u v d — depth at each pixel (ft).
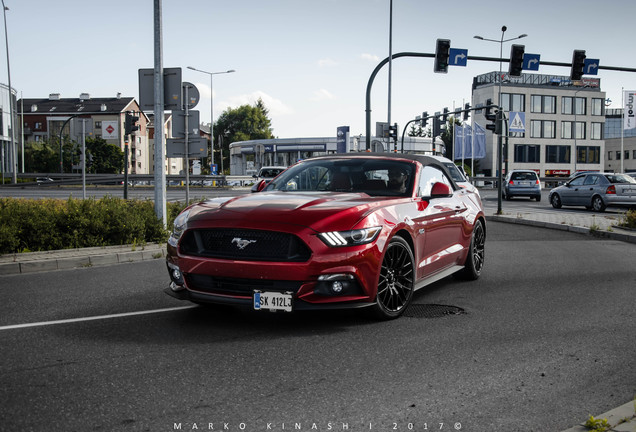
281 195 17.25
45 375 11.67
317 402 10.36
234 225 14.84
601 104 265.13
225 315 16.97
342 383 11.34
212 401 10.37
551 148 258.98
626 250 34.09
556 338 14.75
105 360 12.66
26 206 32.81
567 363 12.75
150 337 14.56
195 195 98.58
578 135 263.70
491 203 88.79
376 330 15.38
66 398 10.44
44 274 24.91
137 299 19.34
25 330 15.23
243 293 14.87
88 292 20.63
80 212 32.53
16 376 11.60
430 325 15.98
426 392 10.92
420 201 18.42
